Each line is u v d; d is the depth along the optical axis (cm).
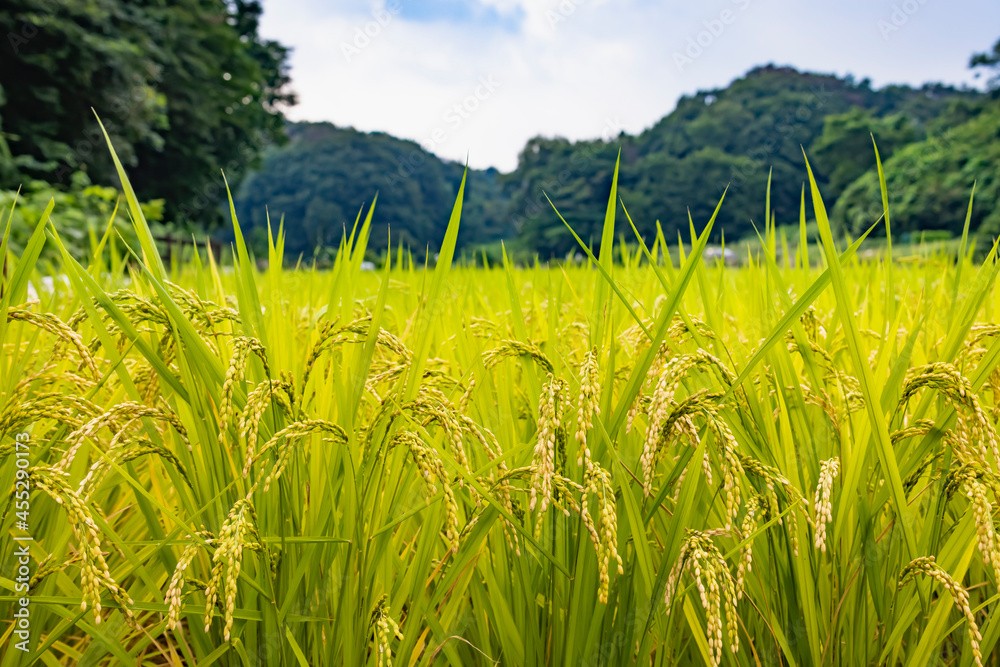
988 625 126
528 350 131
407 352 123
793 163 7231
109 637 125
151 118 2228
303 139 7944
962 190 4153
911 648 129
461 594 130
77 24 2023
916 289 298
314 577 124
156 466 158
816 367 135
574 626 123
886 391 129
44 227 117
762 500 125
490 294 353
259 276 293
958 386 106
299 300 268
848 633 128
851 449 123
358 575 121
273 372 136
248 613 116
